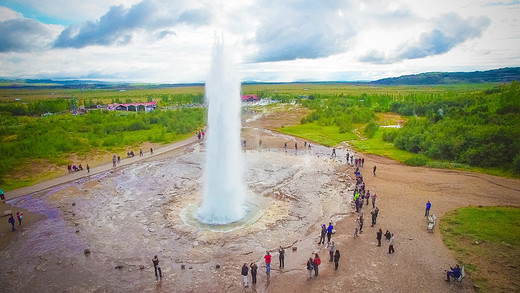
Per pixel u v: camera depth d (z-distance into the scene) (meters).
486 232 27.36
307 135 80.94
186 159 58.38
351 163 53.81
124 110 153.25
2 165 51.44
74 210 35.44
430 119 71.06
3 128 86.12
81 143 71.50
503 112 61.50
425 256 24.64
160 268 23.36
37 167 54.12
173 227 30.47
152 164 55.34
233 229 29.88
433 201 35.88
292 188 41.38
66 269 24.08
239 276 22.88
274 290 21.27
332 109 118.31
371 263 23.98
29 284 22.36
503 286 20.59
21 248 27.31
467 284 21.09
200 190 41.31
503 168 46.84
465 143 52.56
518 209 32.53
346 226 30.27
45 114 137.00
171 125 91.94
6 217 33.97
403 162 54.19
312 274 22.86
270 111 143.25
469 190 39.09
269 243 27.33
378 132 82.44
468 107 75.19
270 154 61.53
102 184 44.75
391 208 34.22
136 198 38.84
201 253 25.86
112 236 29.08
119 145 71.88
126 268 24.08
